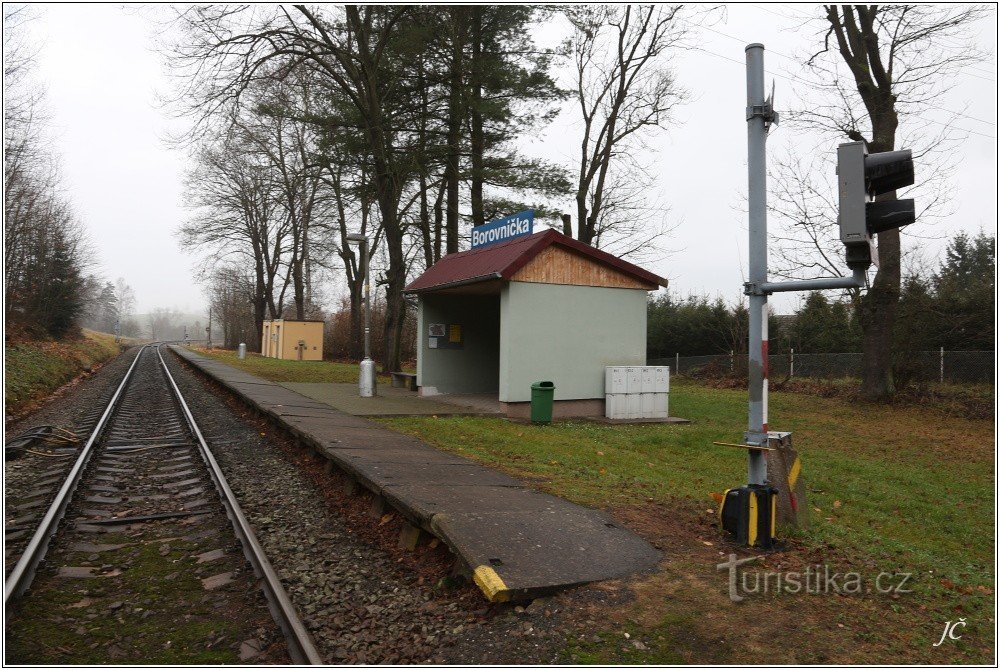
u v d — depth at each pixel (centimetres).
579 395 1493
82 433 1194
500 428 1225
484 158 2317
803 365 2453
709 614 419
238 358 4209
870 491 910
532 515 590
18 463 920
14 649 387
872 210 507
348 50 2059
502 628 406
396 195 2328
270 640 405
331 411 1340
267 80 1873
